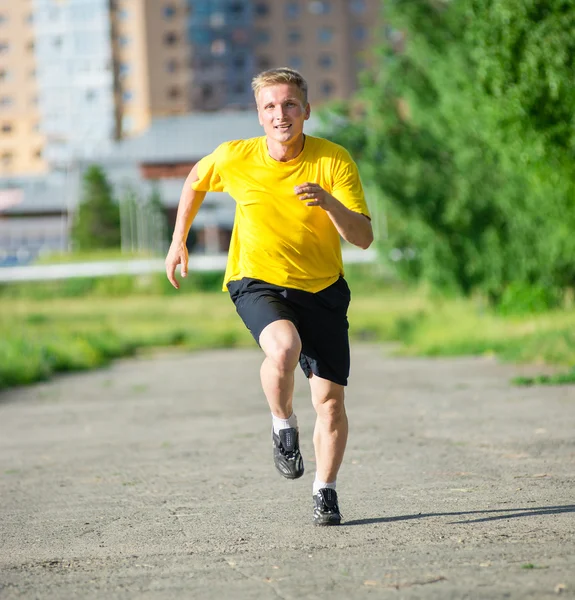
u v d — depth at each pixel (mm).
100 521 9422
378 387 22984
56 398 24703
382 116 45156
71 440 16344
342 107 47156
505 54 20578
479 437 13938
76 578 7211
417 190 43375
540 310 40250
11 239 175500
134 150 167250
